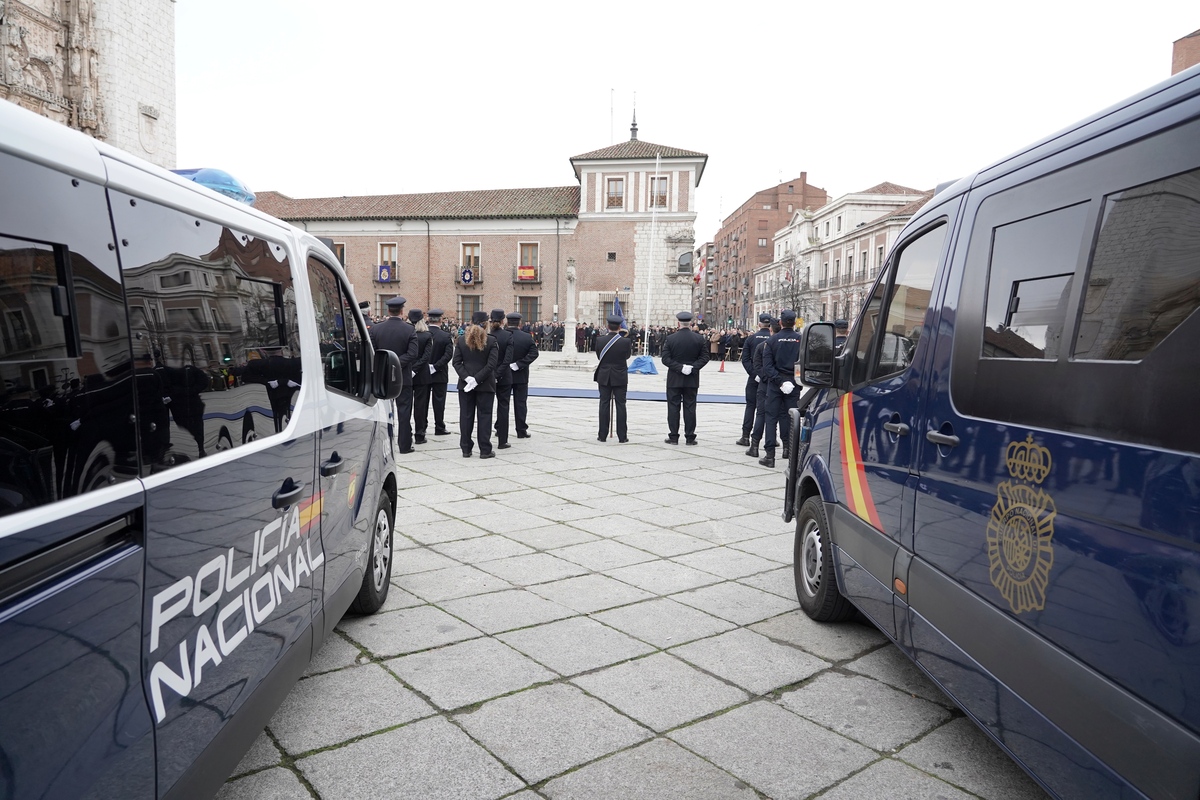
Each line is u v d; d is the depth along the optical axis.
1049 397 1.91
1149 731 1.48
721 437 10.43
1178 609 1.42
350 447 3.09
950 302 2.57
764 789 2.35
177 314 1.72
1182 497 1.44
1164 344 1.54
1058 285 1.96
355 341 3.34
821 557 3.66
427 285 41.66
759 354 9.18
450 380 17.62
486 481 6.98
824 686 3.06
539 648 3.36
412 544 4.94
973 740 2.67
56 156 1.30
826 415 3.75
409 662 3.19
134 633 1.46
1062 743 1.77
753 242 83.00
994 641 2.08
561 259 40.62
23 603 1.15
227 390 1.95
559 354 31.89
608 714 2.79
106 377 1.41
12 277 1.18
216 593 1.83
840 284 57.03
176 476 1.64
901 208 48.91
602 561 4.66
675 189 39.38
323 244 3.08
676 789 2.34
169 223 1.71
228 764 1.88
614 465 7.99
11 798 1.12
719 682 3.08
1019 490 2.00
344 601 3.00
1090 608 1.69
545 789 2.33
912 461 2.69
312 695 2.89
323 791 2.28
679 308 39.88
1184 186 1.56
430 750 2.52
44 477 1.21
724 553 4.89
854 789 2.37
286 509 2.34
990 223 2.39
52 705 1.22
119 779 1.41
